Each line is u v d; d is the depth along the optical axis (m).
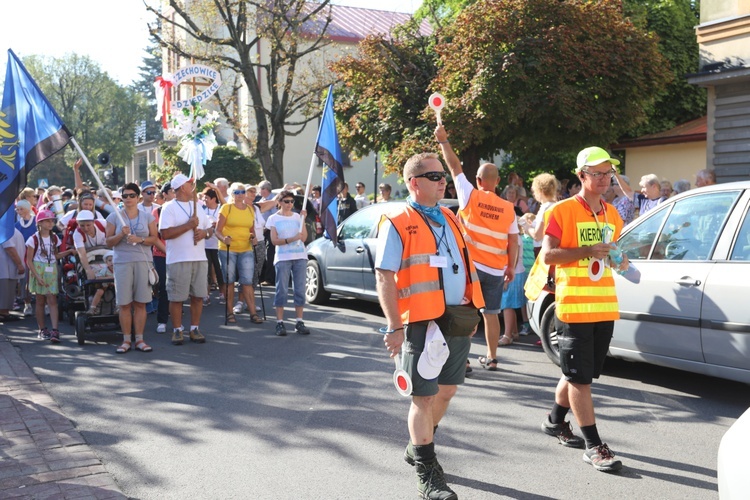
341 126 17.95
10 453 4.91
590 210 4.71
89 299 8.85
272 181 23.72
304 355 8.03
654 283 6.28
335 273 11.18
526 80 13.41
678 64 21.08
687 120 21.73
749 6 12.47
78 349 8.50
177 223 8.61
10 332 9.75
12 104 7.39
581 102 13.93
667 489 4.30
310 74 26.25
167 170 29.14
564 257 4.55
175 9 22.31
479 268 6.99
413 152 14.95
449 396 4.41
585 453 4.73
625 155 19.81
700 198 6.27
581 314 4.56
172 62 27.75
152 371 7.34
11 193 7.32
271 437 5.29
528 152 16.55
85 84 65.81
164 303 9.63
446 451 4.98
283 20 22.80
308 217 15.39
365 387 6.64
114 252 8.26
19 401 6.18
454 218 4.36
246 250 10.28
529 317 7.52
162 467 4.73
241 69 23.14
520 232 8.59
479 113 13.63
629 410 5.90
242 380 6.94
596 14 14.21
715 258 5.92
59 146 7.63
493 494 4.25
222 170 28.84
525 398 6.29
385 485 4.39
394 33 18.02
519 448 5.03
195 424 5.61
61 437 5.23
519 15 13.76
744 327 5.55
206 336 9.25
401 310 4.12
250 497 4.24
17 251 10.77
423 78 16.48
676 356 6.14
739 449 2.57
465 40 13.93
